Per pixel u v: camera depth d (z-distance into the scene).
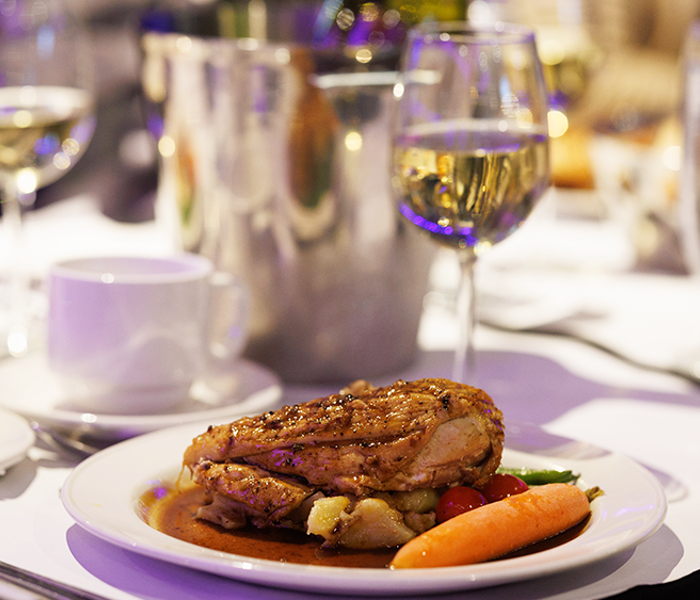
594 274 1.58
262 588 0.88
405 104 1.04
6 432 0.99
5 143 1.26
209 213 1.15
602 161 1.57
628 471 0.95
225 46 1.11
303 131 1.12
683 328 1.35
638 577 0.89
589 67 1.57
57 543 0.92
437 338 1.32
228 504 0.92
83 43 1.35
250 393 1.10
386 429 0.92
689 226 1.23
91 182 2.11
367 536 0.90
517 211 1.03
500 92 1.02
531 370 1.23
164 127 1.15
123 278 1.07
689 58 1.22
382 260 1.15
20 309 1.29
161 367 1.07
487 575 0.85
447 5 1.24
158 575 0.89
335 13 1.21
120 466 0.95
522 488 0.93
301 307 1.15
